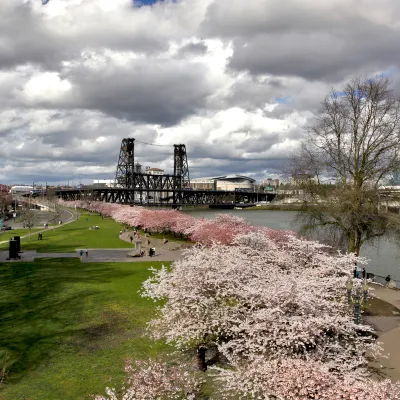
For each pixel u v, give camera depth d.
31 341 29.72
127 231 114.06
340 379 18.36
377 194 43.00
